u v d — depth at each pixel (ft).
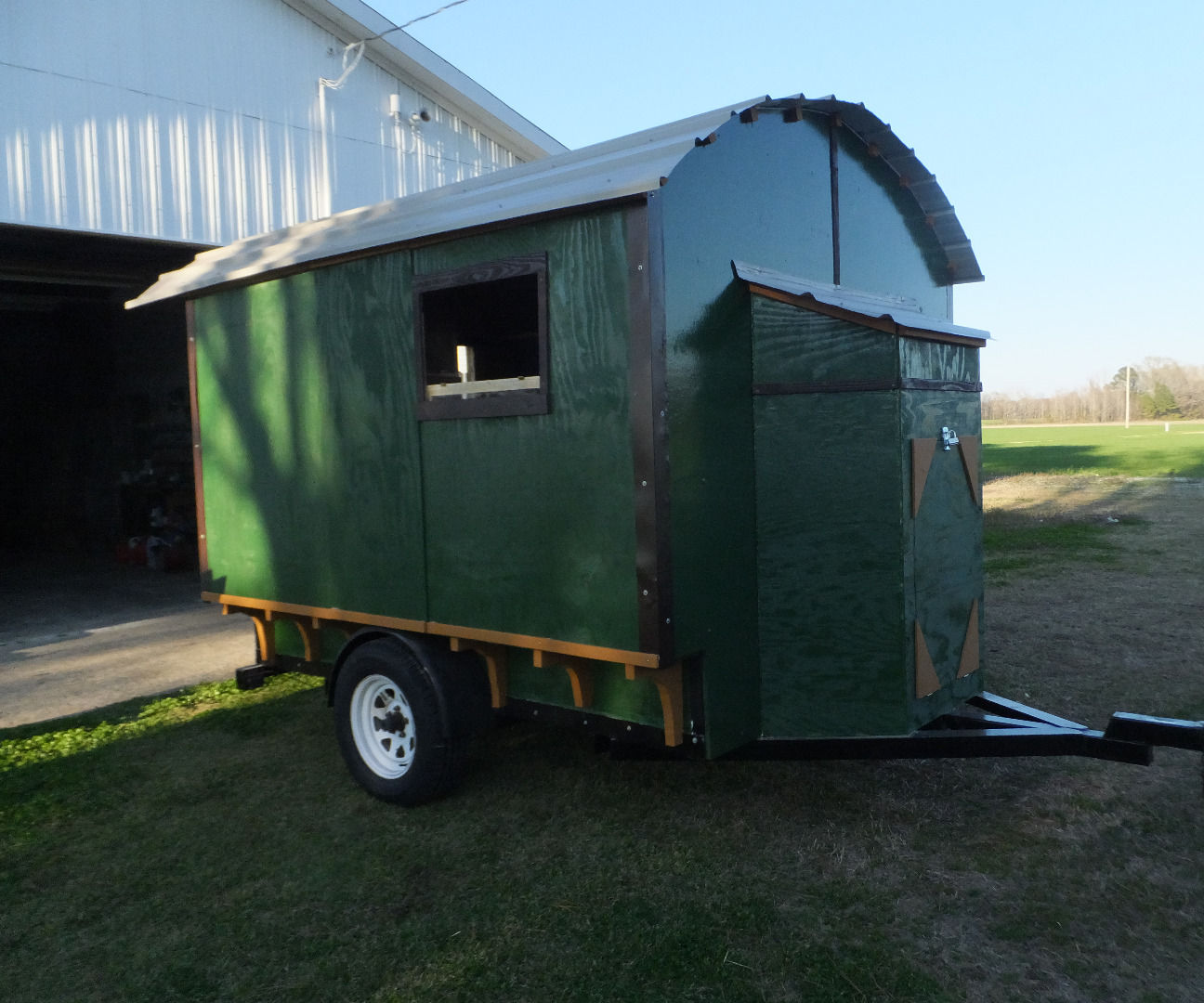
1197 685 18.76
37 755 16.63
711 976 9.46
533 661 12.78
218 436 17.35
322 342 15.03
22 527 48.65
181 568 38.34
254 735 17.56
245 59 28.19
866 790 13.82
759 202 12.45
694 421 11.30
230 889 11.72
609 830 12.83
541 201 11.55
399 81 32.78
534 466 12.10
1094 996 9.00
